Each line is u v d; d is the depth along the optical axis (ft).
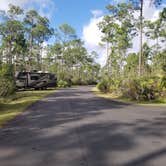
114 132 34.55
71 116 48.29
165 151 25.89
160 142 29.48
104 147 27.25
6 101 75.46
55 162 22.54
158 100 81.30
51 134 33.30
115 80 106.63
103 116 48.47
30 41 173.27
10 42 148.87
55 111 54.95
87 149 26.50
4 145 28.07
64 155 24.49
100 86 122.72
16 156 24.22
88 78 271.90
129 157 23.97
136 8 114.21
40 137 31.68
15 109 59.06
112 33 143.43
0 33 147.95
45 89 138.51
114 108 61.26
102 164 22.06
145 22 117.80
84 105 66.49
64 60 244.42
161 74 93.50
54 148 26.86
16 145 28.04
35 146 27.63
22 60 173.17
